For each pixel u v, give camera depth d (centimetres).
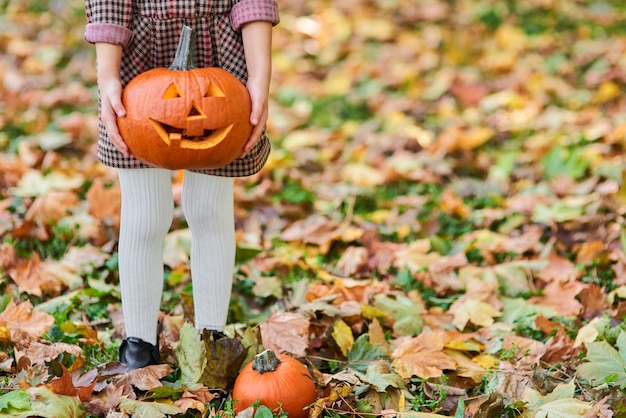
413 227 427
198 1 246
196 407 254
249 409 242
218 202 267
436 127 579
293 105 622
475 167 507
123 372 274
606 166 467
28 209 418
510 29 745
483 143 533
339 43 745
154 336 279
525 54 707
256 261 383
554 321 329
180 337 278
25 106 570
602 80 624
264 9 248
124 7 242
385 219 439
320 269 380
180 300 345
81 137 528
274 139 559
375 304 337
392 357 296
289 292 356
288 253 398
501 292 362
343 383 269
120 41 242
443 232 423
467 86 646
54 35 705
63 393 251
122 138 240
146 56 249
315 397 256
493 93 637
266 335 298
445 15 793
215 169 260
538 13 793
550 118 568
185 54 241
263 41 250
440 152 523
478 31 760
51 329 304
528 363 294
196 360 272
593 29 753
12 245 372
